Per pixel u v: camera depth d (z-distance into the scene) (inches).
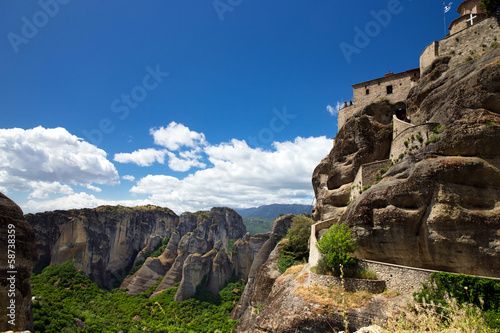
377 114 1550.2
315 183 1828.2
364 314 723.4
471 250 741.3
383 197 920.9
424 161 875.4
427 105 1113.4
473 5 1555.1
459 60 1270.9
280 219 2847.0
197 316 2918.3
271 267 1718.8
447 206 780.6
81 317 2266.2
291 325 833.5
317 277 909.2
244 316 1692.9
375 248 906.1
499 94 840.3
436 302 647.1
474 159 792.9
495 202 756.6
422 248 828.0
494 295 587.8
